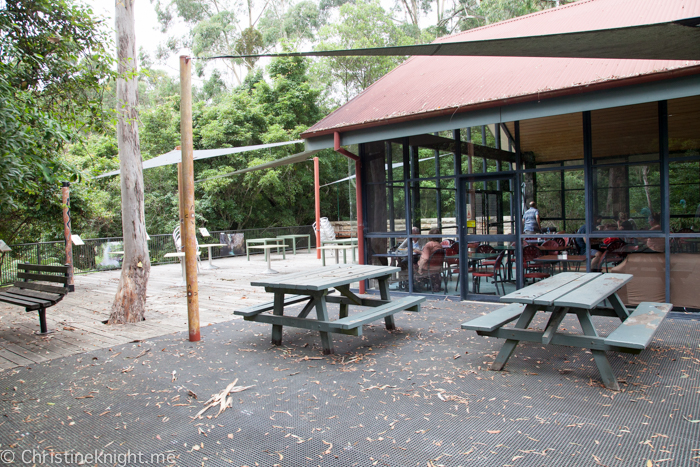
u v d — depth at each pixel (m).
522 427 2.80
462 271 7.15
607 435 2.66
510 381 3.56
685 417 2.85
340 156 23.72
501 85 6.29
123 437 2.88
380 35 25.11
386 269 5.37
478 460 2.44
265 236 18.72
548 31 7.26
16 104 4.57
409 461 2.46
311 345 4.83
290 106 20.92
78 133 6.17
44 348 5.04
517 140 6.52
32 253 11.67
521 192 6.54
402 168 7.59
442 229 7.30
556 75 5.89
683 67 4.65
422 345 4.66
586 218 5.96
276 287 4.63
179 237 11.19
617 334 3.43
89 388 3.77
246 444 2.73
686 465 2.32
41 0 5.72
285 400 3.37
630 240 5.70
